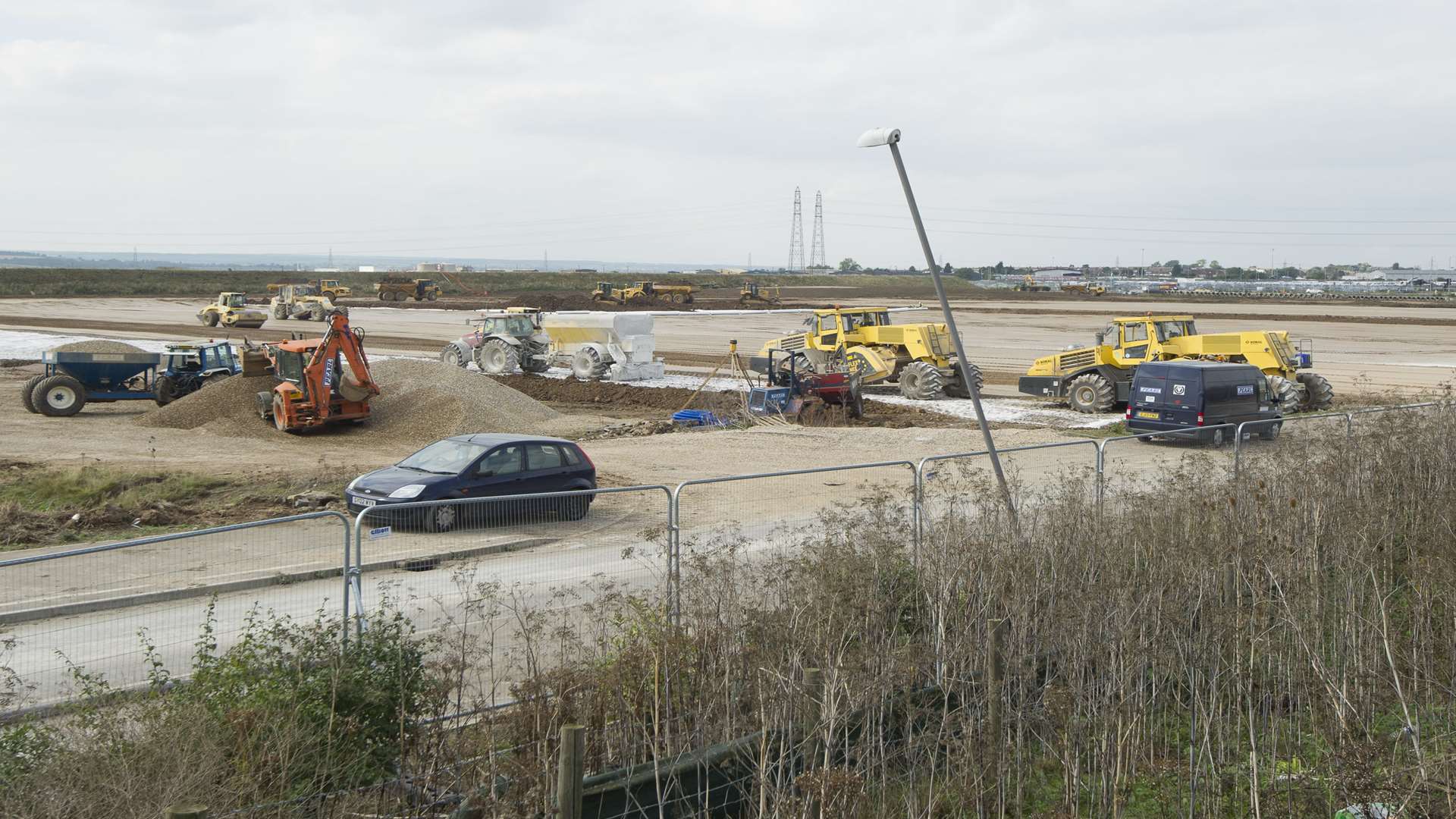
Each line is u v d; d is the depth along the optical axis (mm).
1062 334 59875
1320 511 10469
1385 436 13516
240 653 6559
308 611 9633
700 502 14086
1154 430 22141
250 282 124250
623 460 19922
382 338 52062
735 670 6977
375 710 6379
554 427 24406
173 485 16656
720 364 42000
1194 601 8289
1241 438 15828
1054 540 9289
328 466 19234
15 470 18312
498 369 36062
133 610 9891
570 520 11867
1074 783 6551
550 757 6164
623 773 6008
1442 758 6258
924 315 77375
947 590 8320
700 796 6148
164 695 6391
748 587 8930
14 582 10602
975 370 34531
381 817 5871
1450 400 17562
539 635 7801
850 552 8688
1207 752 6805
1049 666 7500
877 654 6934
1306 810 6508
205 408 24266
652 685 6832
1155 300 108500
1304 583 8977
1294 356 27703
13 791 5195
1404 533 10992
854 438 22906
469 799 5926
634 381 34594
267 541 12266
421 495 13305
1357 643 7926
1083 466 13711
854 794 5797
